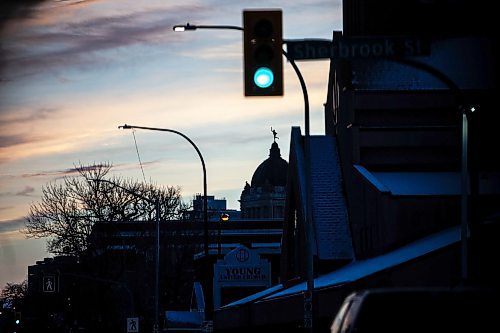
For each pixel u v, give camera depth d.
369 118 54.75
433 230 47.69
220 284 64.69
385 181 51.72
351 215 57.12
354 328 13.88
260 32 22.00
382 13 53.62
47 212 88.94
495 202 46.12
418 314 13.80
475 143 26.97
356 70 55.69
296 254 63.44
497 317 13.84
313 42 23.97
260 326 53.25
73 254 86.81
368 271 41.44
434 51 53.38
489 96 51.97
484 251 34.06
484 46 53.00
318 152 62.25
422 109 54.47
